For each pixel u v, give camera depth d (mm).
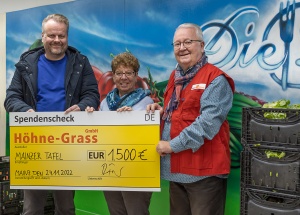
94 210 3957
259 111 2305
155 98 3537
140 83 3637
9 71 4598
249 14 3004
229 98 2398
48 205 3838
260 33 2959
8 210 3705
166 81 3457
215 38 3193
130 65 2682
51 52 2729
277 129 2227
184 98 2453
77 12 3992
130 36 3662
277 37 2879
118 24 3729
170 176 2527
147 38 3559
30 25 4371
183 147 2348
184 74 2504
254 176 2305
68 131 2664
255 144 2311
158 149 2438
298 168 2145
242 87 3070
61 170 2682
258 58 2979
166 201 3496
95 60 3906
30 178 2717
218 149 2410
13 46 4539
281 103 2426
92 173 2650
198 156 2395
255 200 2301
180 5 3355
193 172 2404
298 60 2793
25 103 2805
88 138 2643
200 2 3248
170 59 3424
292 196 2160
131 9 3641
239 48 3068
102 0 3816
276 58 2891
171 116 2512
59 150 2680
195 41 2432
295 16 2789
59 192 2906
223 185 2566
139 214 2656
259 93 2986
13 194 3740
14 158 2730
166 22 3438
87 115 2639
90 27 3916
